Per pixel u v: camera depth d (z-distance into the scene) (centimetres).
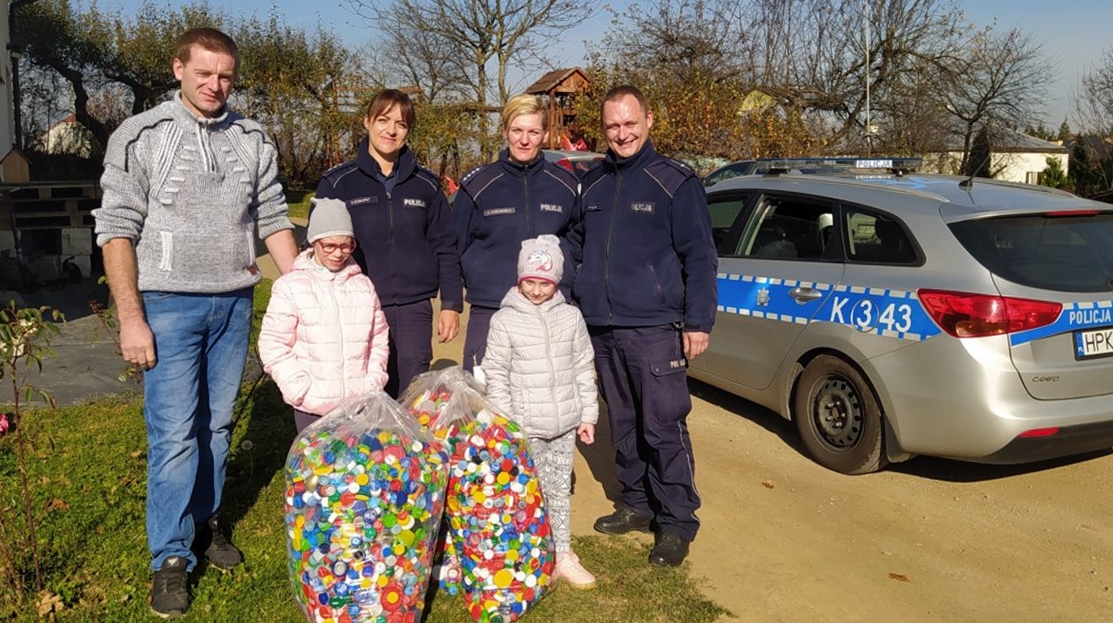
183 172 325
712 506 470
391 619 303
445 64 2844
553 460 378
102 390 582
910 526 450
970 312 442
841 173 604
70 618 326
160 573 337
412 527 305
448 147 2206
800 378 537
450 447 332
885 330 478
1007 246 457
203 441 363
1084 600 382
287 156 2455
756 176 620
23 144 2231
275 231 368
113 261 313
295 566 307
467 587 340
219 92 326
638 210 392
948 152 2366
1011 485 501
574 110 2100
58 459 466
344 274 352
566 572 372
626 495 432
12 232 908
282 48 2495
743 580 391
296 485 305
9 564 334
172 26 2508
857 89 2452
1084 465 529
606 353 414
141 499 422
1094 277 459
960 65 2484
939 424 456
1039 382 440
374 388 352
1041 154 3506
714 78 2044
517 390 372
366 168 396
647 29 2164
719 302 592
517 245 408
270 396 583
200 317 337
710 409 630
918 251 476
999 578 400
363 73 2598
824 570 403
